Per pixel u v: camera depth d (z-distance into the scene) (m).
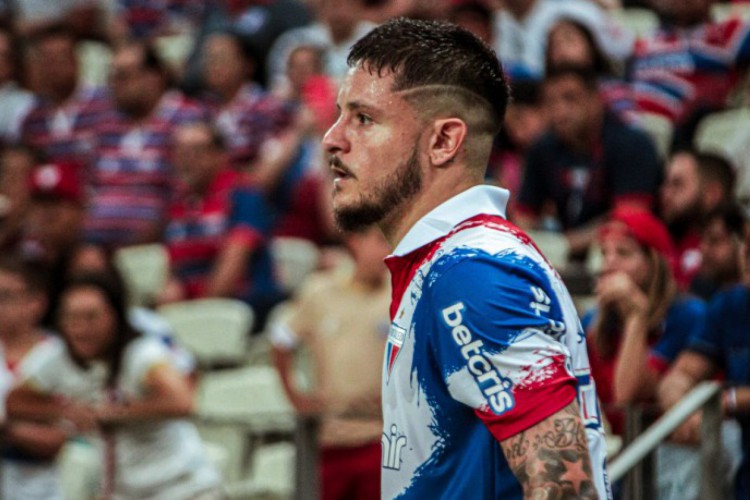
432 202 5.23
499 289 4.87
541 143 15.07
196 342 16.88
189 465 11.66
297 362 15.48
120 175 19.23
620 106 16.36
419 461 5.11
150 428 11.62
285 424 11.55
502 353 4.81
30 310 13.84
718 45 17.61
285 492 11.70
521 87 17.02
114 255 17.97
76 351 11.83
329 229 17.89
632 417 8.84
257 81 20.25
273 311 17.22
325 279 13.33
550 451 4.73
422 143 5.22
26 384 12.04
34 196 17.20
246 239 17.17
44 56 20.31
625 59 18.95
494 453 4.96
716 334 9.78
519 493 4.92
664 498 8.57
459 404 5.00
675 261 13.17
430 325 5.02
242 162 19.34
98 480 12.19
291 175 18.02
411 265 5.19
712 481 8.69
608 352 9.84
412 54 5.23
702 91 17.48
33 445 12.07
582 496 4.70
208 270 17.55
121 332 11.78
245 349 16.88
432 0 20.25
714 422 8.75
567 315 5.12
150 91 19.50
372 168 5.23
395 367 5.17
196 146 17.55
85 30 24.62
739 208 11.84
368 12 19.84
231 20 21.41
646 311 9.63
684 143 16.36
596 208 14.80
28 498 12.18
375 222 5.33
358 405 12.61
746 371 9.59
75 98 20.31
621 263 10.01
